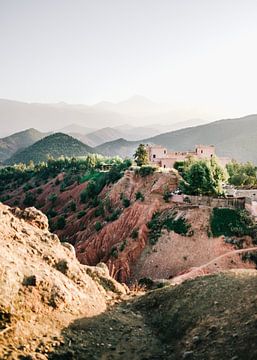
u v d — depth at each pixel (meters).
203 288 24.12
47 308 20.72
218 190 72.56
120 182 94.12
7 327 18.09
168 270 60.44
